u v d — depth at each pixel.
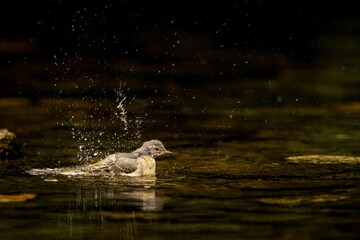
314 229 7.79
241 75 23.25
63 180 10.20
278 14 29.84
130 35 25.80
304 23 29.86
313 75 23.47
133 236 7.64
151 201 9.04
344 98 19.62
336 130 15.23
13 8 25.64
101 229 7.89
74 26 25.67
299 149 13.06
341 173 10.82
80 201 9.02
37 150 12.44
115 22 26.34
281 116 17.03
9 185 9.83
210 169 11.12
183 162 11.73
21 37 24.59
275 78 22.95
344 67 24.73
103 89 19.92
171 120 16.11
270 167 11.30
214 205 8.83
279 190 9.62
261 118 16.69
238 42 26.98
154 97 19.16
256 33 27.88
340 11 32.00
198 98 19.33
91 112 16.62
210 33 27.31
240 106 18.33
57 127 14.70
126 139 13.66
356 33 29.45
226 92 20.41
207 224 8.02
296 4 30.77
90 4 26.48
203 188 9.77
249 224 8.00
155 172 10.88
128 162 10.65
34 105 17.27
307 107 18.36
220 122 16.08
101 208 8.72
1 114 16.02
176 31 26.88
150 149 11.16
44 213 8.48
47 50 23.77
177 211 8.57
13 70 21.80
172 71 23.14
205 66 24.16
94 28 25.62
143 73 22.58
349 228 7.81
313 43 27.97
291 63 25.38
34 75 21.39
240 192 9.52
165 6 27.62
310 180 10.29
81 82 20.69
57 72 21.86
